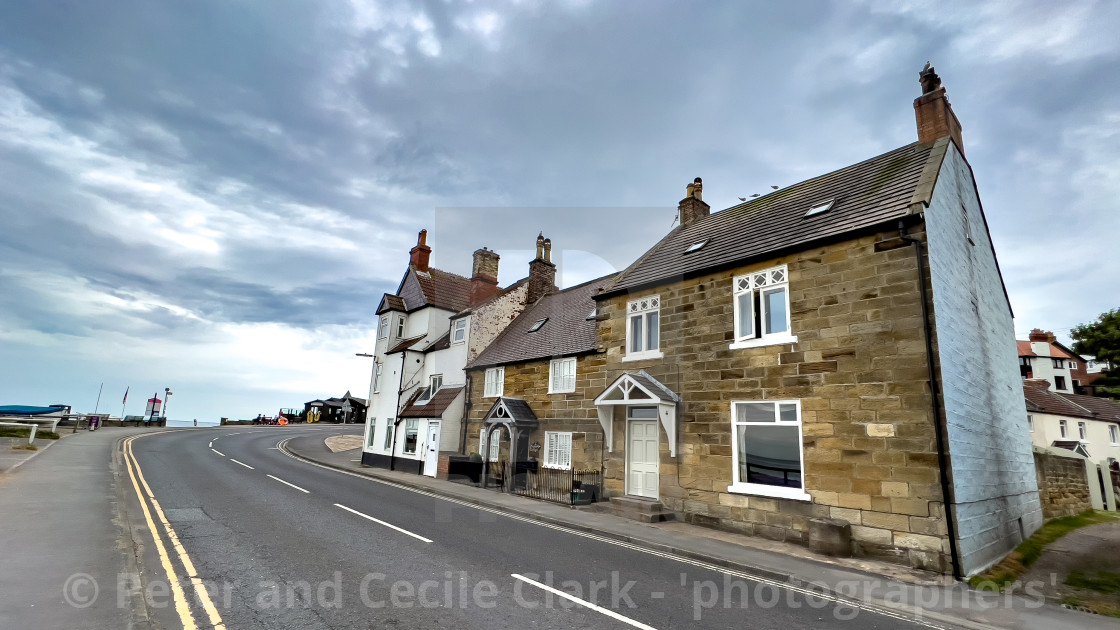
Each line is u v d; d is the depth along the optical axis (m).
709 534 9.73
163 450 20.86
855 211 10.25
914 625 5.76
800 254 10.37
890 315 9.01
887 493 8.48
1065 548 10.77
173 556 6.69
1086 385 41.06
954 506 7.88
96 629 4.29
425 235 25.38
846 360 9.36
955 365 9.11
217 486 12.71
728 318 11.20
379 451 22.23
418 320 22.62
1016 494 11.82
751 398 10.46
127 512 9.24
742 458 10.42
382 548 7.54
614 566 7.34
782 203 12.80
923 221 8.96
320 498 11.84
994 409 11.33
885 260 9.26
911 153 11.38
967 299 10.72
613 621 5.25
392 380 22.58
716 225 13.85
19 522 7.62
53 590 5.08
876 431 8.77
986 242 13.59
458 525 9.54
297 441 31.97
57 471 12.85
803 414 9.70
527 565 7.09
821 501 9.17
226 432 35.62
